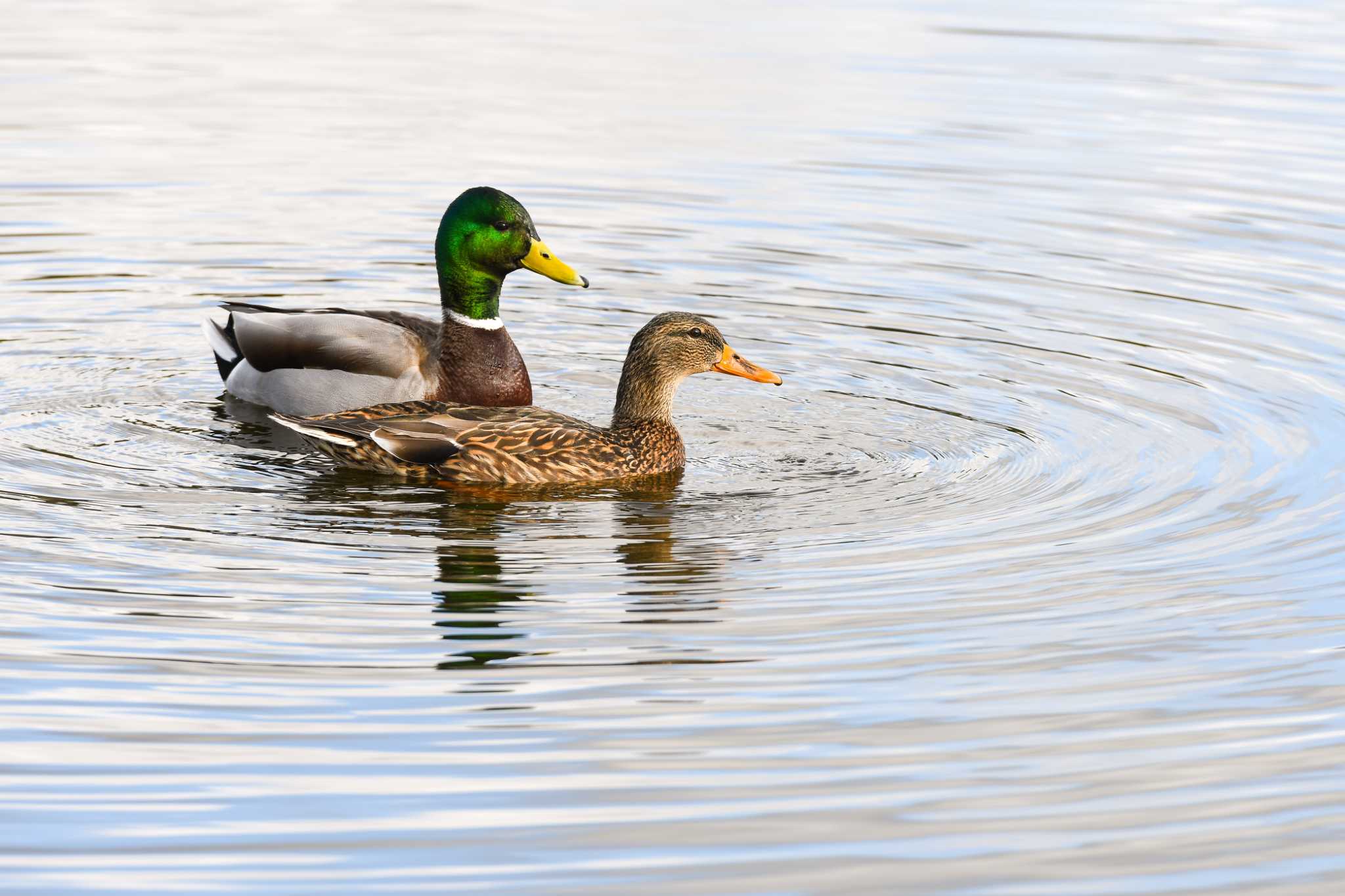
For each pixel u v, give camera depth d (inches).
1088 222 868.6
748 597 475.2
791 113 1050.7
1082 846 359.6
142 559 491.8
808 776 382.9
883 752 394.0
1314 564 499.8
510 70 1147.3
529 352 722.2
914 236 853.2
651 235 855.1
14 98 1061.8
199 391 670.5
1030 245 838.5
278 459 589.3
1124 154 973.2
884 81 1121.4
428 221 879.7
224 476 569.3
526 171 941.8
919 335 730.2
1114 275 797.9
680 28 1269.7
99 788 371.6
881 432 625.9
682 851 353.7
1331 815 371.6
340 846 352.8
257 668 426.6
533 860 350.0
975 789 379.9
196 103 1063.6
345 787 374.3
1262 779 386.3
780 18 1310.3
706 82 1119.0
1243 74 1131.9
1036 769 387.9
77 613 454.3
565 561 499.8
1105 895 343.3
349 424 568.1
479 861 349.4
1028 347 713.6
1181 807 374.3
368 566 492.4
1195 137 1000.9
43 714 401.1
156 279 796.0
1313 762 392.8
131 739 391.2
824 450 608.4
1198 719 411.2
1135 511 542.9
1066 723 408.2
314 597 470.3
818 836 360.5
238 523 524.1
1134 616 465.4
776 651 442.3
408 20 1293.1
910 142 995.9
